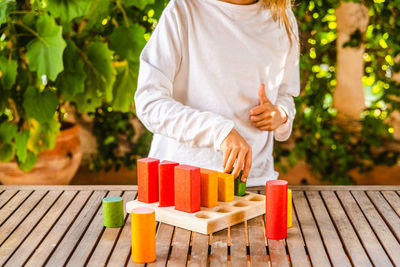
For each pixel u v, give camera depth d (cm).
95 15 294
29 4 283
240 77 157
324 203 145
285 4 162
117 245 116
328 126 369
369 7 351
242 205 136
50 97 274
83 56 284
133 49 286
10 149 294
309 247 116
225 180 136
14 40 272
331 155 370
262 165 170
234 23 155
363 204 144
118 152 388
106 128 384
